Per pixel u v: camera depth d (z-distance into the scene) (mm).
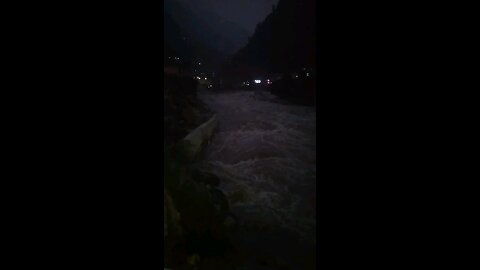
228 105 23203
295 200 7621
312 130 15367
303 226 6250
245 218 6465
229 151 11648
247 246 5281
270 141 13008
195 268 4328
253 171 9641
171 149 9383
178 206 5207
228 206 6770
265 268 4602
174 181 5684
